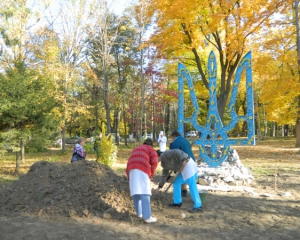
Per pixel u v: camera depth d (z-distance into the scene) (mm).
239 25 14539
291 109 20484
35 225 5027
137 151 5426
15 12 16125
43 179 6680
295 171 11531
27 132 12109
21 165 15047
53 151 25953
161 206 6262
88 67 24859
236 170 9047
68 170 6832
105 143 13141
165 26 16109
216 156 9195
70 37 22016
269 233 4836
